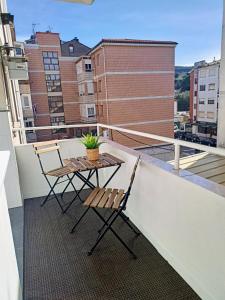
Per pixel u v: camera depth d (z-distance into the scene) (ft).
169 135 43.42
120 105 39.86
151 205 6.68
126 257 6.36
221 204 4.18
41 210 9.37
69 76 55.26
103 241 7.13
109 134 15.70
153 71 40.50
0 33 9.98
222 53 8.80
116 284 5.45
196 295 5.06
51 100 54.75
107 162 7.98
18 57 10.46
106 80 38.40
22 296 5.10
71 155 11.01
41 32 51.49
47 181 10.30
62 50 57.41
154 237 6.72
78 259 6.36
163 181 5.92
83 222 8.33
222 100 9.02
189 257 5.26
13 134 10.59
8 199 9.32
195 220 4.91
